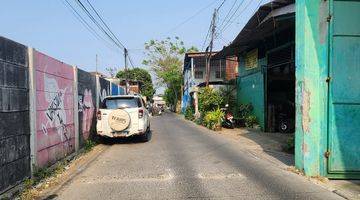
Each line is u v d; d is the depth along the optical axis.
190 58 46.78
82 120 14.31
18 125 7.78
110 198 7.23
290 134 19.14
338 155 8.95
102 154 13.16
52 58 10.42
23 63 8.19
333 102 8.98
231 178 8.74
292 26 15.80
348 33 9.02
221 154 12.57
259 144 15.26
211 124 23.56
